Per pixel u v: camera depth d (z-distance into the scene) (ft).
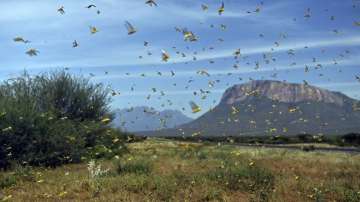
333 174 70.59
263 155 109.09
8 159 81.10
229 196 51.47
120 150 110.22
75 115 125.80
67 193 52.47
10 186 58.54
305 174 70.23
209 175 62.28
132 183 56.03
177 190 53.88
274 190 53.72
